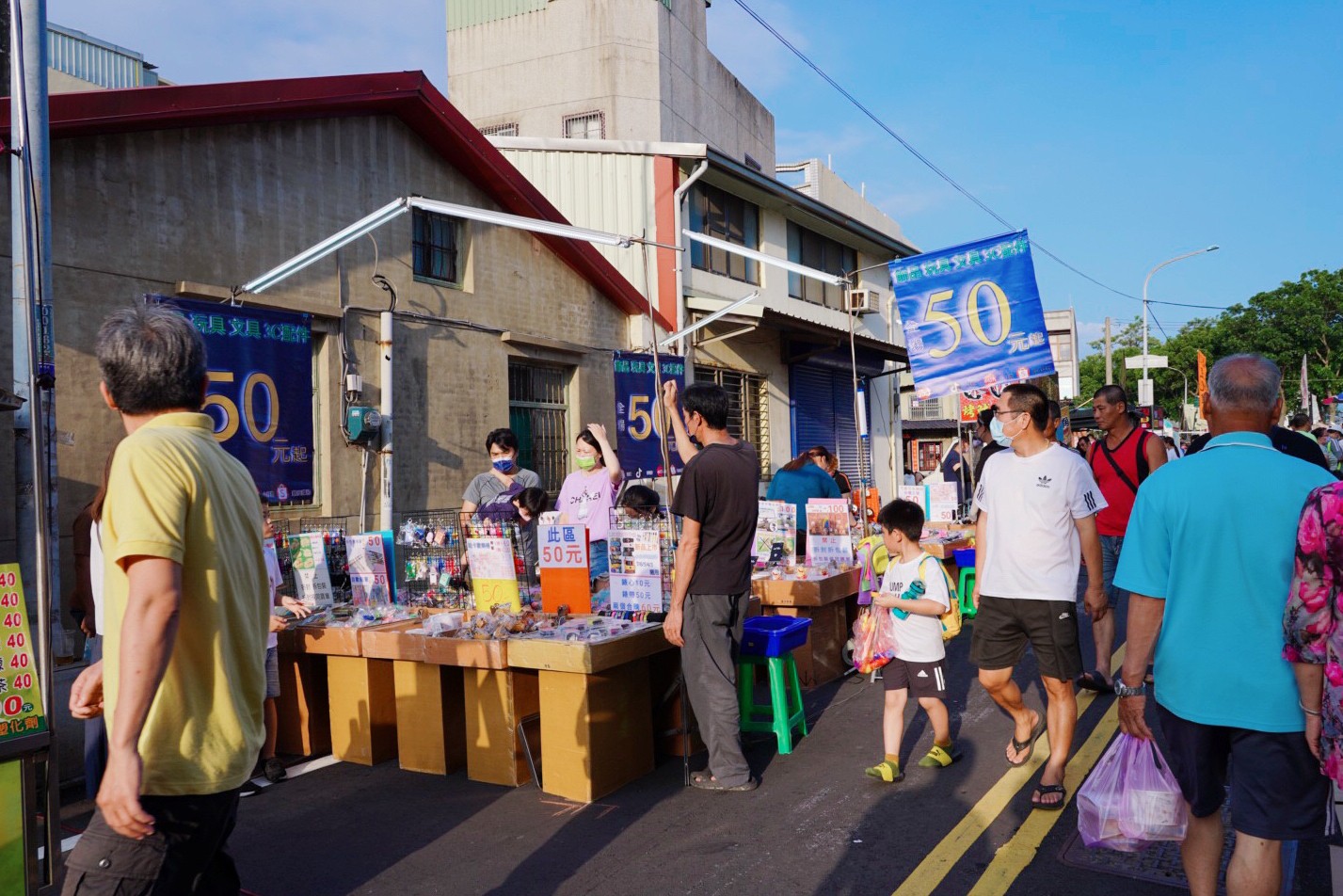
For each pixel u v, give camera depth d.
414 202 7.87
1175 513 2.96
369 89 9.21
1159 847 4.11
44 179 5.52
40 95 5.50
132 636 2.07
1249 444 2.90
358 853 4.34
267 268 8.48
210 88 7.79
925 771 5.21
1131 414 6.98
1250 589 2.79
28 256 3.14
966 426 20.92
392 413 9.55
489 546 5.76
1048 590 4.55
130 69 16.86
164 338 2.37
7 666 3.06
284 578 6.44
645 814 4.71
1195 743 2.91
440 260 10.52
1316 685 2.62
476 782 5.29
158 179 7.61
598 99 22.72
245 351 7.97
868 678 7.49
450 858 4.24
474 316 10.74
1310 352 53.06
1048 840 4.22
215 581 2.29
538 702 5.44
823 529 7.62
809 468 9.22
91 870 2.14
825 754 5.59
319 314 8.80
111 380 2.35
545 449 11.94
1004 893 3.73
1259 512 2.79
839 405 20.66
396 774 5.50
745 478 5.04
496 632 5.15
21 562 5.63
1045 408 4.68
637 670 5.34
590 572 6.42
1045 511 4.57
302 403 8.50
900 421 24.08
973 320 9.34
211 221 8.02
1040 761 5.29
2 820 2.96
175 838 2.22
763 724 5.78
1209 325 62.28
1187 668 2.89
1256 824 2.76
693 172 14.80
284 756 6.01
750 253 11.20
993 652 4.80
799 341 18.20
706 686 5.02
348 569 6.65
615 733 5.09
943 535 10.07
